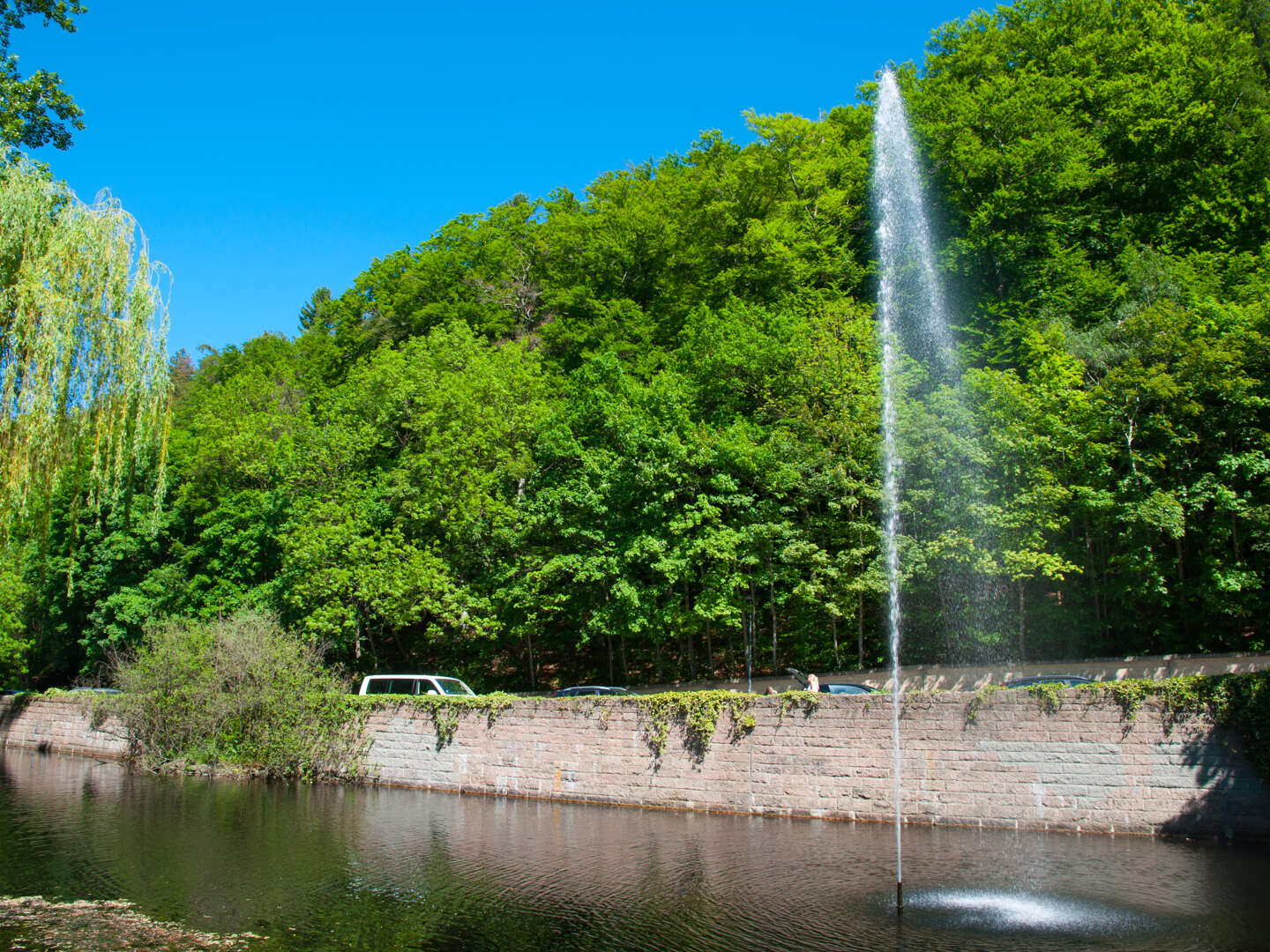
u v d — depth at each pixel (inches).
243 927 494.6
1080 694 681.6
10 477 743.1
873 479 1143.6
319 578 1264.8
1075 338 1218.0
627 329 1897.1
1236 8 1886.1
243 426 1631.4
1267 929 450.9
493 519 1325.0
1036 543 1060.5
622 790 848.9
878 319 1510.8
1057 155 1576.0
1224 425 1079.0
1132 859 589.6
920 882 556.4
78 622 1918.1
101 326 808.9
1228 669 1000.9
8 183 791.7
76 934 483.5
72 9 986.7
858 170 1867.6
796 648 1300.4
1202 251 1530.5
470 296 2308.1
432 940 470.9
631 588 1189.7
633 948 450.3
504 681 1508.4
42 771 1175.6
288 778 1048.8
